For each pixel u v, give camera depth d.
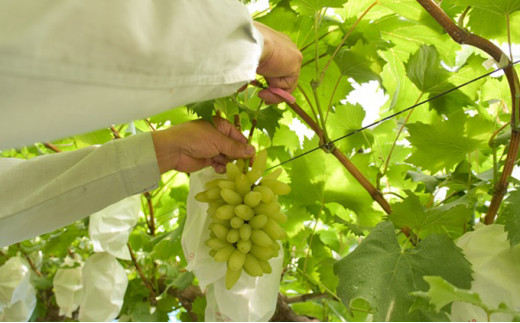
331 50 1.21
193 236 1.09
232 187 0.94
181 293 2.09
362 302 1.10
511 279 0.86
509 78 0.96
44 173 0.98
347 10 1.28
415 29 1.26
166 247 1.78
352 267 0.93
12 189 0.94
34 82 0.42
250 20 0.62
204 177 1.10
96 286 1.66
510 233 0.83
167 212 2.12
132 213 1.71
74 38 0.43
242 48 0.61
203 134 0.96
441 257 0.90
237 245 0.91
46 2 0.42
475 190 1.09
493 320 0.83
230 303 1.04
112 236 1.66
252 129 1.02
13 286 2.07
